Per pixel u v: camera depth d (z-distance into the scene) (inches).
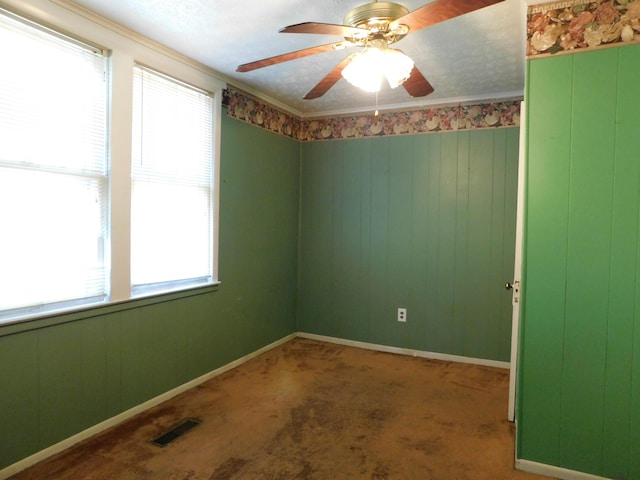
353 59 67.7
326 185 171.0
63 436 88.0
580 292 79.4
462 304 149.3
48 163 84.7
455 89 136.6
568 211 79.6
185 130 118.2
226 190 133.9
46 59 83.5
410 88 82.1
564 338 80.6
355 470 82.4
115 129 96.2
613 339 77.5
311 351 159.5
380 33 63.3
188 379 121.2
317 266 173.8
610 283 77.4
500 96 141.0
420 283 155.4
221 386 123.6
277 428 98.5
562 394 81.1
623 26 74.7
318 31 63.6
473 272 147.6
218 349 133.1
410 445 91.9
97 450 87.9
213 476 79.7
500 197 143.0
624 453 77.7
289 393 119.0
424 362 148.6
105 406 97.0
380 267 161.8
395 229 158.9
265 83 134.9
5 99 77.2
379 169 161.0
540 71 80.5
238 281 141.4
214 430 97.1
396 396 117.9
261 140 150.2
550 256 81.0
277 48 107.0
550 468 82.1
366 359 150.9
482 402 114.5
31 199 82.1
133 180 103.9
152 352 109.0
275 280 162.4
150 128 107.7
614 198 76.7
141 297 104.7
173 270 116.3
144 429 97.0
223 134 131.3
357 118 164.4
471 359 148.5
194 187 122.1
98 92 93.7
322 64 117.2
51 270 86.0
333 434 96.0
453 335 150.9
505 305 143.3
